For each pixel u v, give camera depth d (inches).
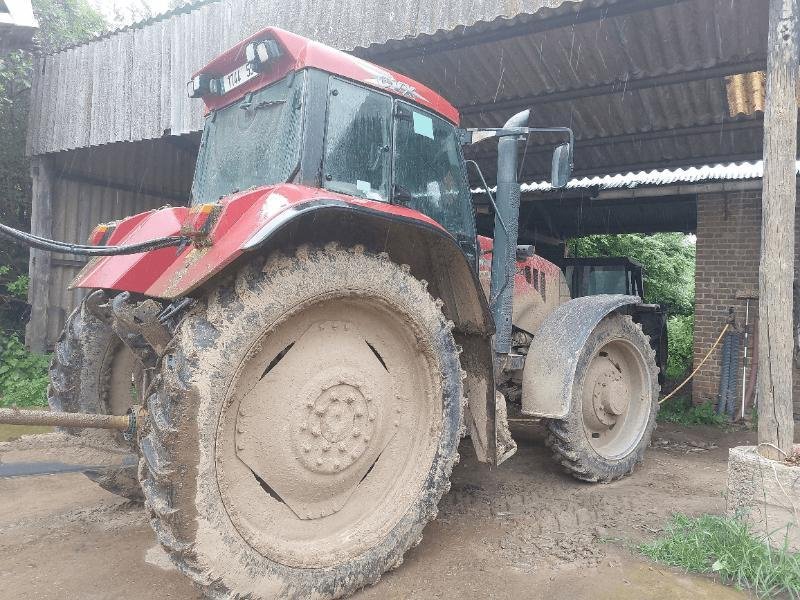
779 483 117.5
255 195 97.3
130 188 324.5
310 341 104.7
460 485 167.3
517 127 147.3
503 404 138.5
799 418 256.1
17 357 289.4
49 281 300.8
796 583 106.2
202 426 86.4
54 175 299.0
